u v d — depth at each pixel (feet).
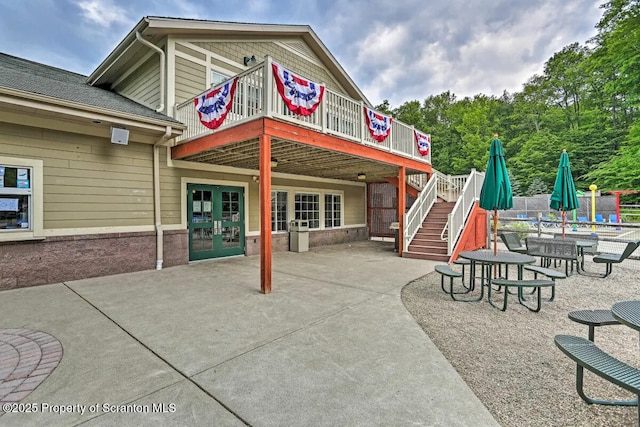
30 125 16.78
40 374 7.93
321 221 37.42
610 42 55.26
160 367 8.31
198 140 20.31
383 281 18.52
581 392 6.73
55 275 17.79
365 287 17.08
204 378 7.76
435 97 112.98
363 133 23.63
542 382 7.64
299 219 34.65
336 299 14.75
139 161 21.29
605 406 6.66
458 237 26.91
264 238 15.74
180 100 23.26
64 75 28.50
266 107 15.94
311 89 18.76
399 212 28.94
